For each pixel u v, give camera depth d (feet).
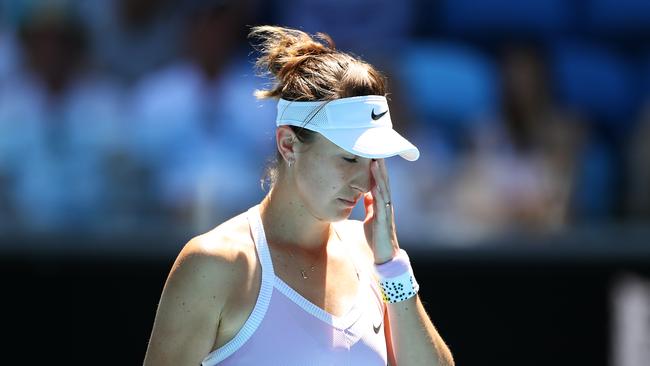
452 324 65.05
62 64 78.74
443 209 74.95
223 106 75.51
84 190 73.15
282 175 34.22
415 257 65.31
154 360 32.53
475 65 85.25
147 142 74.59
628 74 89.76
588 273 65.36
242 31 81.97
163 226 67.46
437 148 78.33
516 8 89.45
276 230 34.17
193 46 78.33
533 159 78.59
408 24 87.76
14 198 72.95
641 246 65.41
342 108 32.37
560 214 77.56
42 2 79.71
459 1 89.56
